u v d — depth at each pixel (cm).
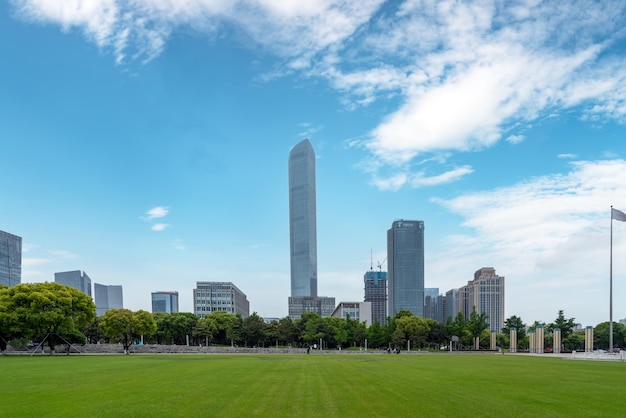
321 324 14062
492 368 4462
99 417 1756
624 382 3064
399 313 14762
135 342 14088
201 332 14125
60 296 7750
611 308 7156
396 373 3744
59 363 5150
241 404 2042
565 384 2914
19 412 1864
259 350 10456
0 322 7088
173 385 2781
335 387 2677
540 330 10850
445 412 1870
